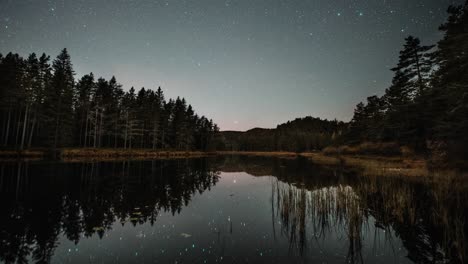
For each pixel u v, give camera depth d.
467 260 5.02
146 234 6.79
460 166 14.59
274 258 5.32
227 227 7.48
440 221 7.20
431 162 17.44
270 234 6.88
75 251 5.61
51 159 26.80
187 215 8.76
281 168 28.78
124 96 49.91
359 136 46.41
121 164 26.50
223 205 10.41
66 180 14.67
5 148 27.53
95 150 35.97
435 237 6.26
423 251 5.52
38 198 10.31
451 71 16.61
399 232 6.71
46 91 32.38
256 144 122.25
